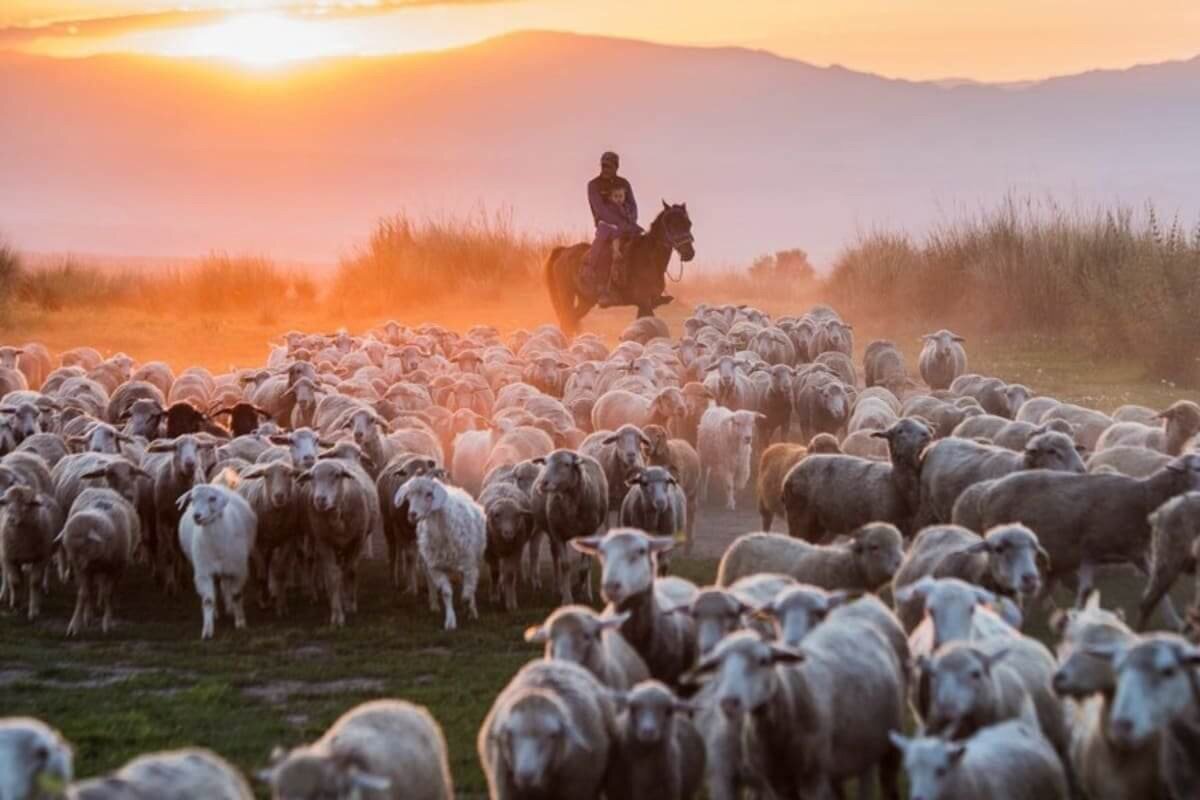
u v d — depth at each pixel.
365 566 20.53
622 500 19.58
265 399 25.14
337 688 14.58
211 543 16.53
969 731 10.03
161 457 19.84
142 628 16.88
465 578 17.05
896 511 17.20
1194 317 32.91
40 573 17.39
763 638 10.41
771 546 13.77
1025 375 33.12
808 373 26.28
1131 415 22.56
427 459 18.52
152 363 27.81
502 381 27.84
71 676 15.01
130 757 12.48
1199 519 14.51
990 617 11.56
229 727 13.29
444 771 9.91
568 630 10.84
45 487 18.80
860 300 43.75
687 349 29.70
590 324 42.59
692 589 12.93
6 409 22.03
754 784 10.49
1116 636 10.20
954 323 40.81
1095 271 38.66
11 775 8.10
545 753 9.45
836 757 10.38
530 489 18.34
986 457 16.98
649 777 10.02
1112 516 15.25
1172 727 9.55
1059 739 10.73
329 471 16.97
